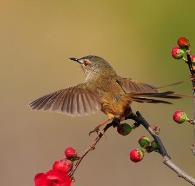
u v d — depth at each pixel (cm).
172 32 2491
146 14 2553
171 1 2492
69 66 2286
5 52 2391
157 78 2323
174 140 1766
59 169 771
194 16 2494
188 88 2056
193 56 797
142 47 2459
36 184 766
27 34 2544
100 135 785
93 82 852
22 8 2695
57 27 2583
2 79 2175
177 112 800
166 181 1611
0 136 1775
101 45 2486
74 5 2666
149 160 1639
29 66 2283
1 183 1636
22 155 1703
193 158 1716
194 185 747
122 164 1661
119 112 798
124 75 2359
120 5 2600
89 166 1659
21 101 2012
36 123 1827
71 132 1798
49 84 2191
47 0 2702
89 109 802
